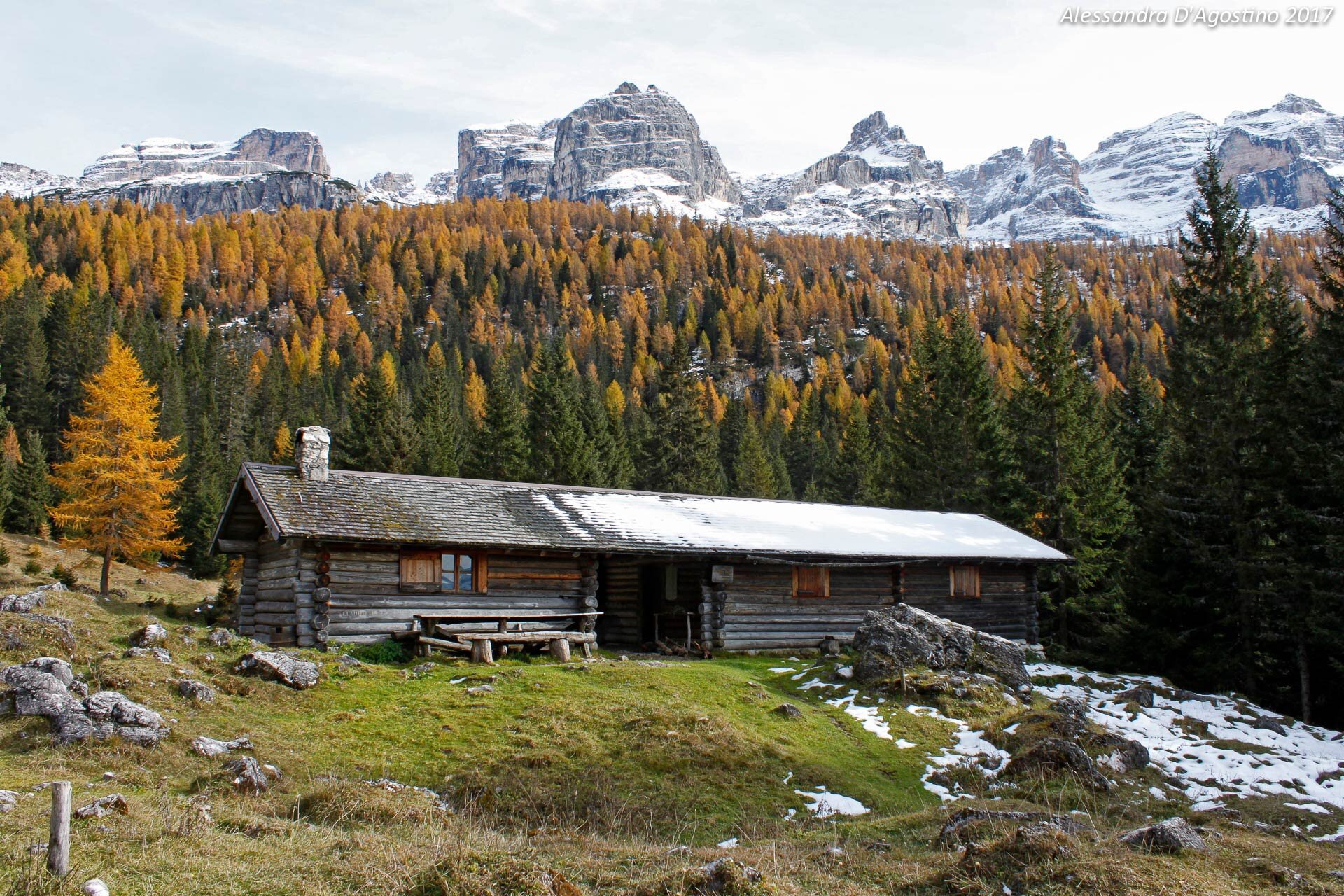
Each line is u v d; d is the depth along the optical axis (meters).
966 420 47.59
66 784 7.82
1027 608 31.31
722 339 150.50
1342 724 24.80
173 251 160.50
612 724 16.08
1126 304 165.38
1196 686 27.83
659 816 13.00
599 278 183.38
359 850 9.60
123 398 40.69
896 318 163.75
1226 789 15.85
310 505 21.64
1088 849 9.88
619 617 27.98
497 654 21.53
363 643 21.11
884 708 19.20
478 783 13.34
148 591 48.03
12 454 63.69
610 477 67.81
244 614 23.92
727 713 17.50
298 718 15.42
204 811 10.26
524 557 23.98
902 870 10.09
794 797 14.07
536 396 64.75
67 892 7.43
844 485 69.69
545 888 8.36
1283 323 27.86
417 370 117.50
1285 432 25.86
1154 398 48.69
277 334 148.12
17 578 38.91
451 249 187.75
